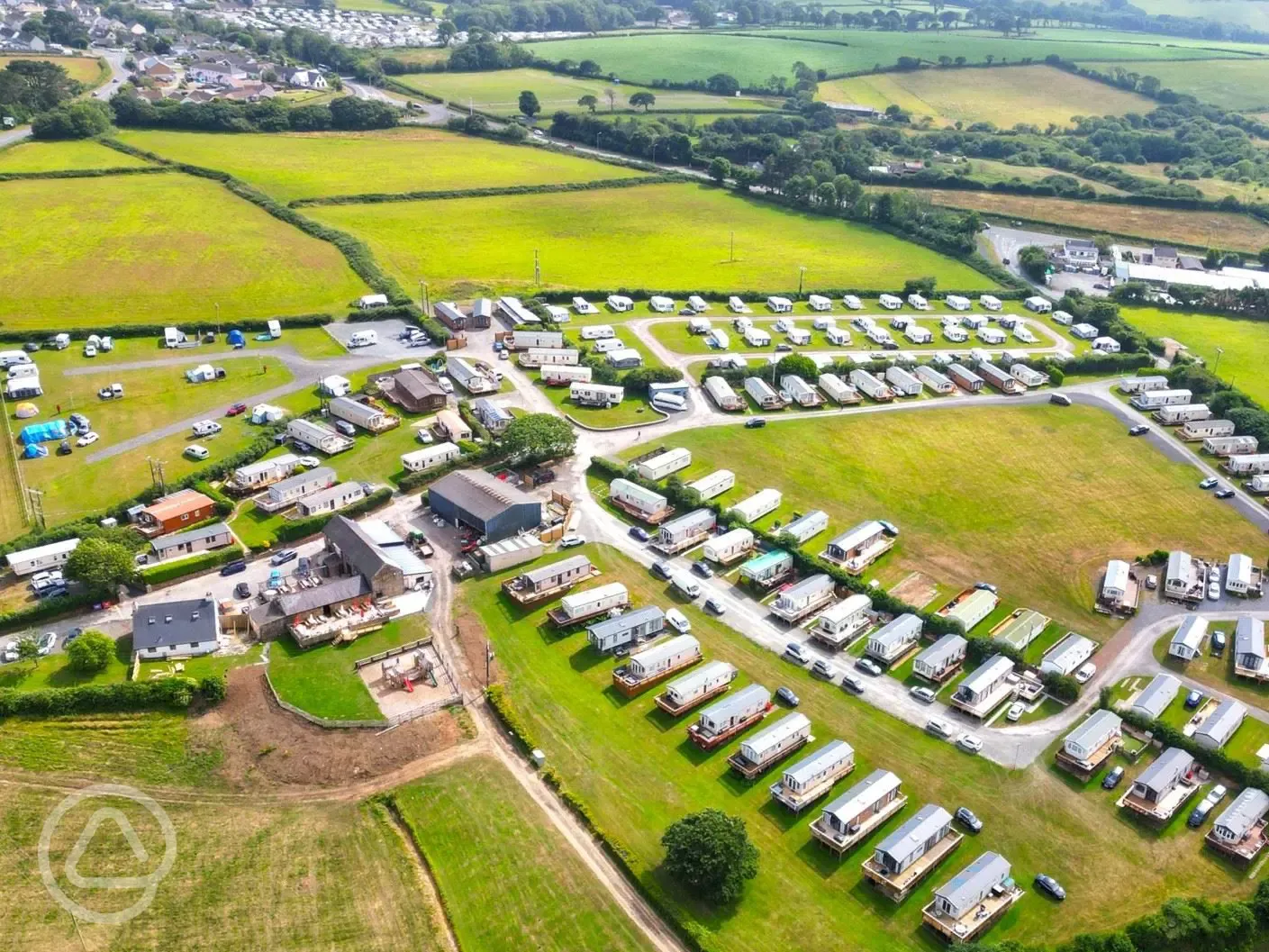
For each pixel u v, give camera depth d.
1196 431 195.12
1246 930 92.25
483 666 125.62
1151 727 116.44
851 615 132.62
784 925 93.06
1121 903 96.56
